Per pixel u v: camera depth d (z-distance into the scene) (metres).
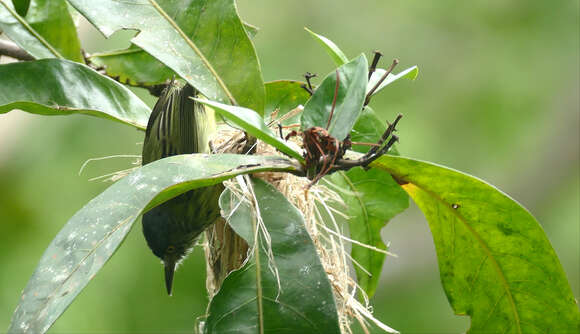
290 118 1.61
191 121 1.67
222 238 1.61
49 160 2.18
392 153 1.62
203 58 1.54
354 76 1.51
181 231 1.73
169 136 1.67
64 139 2.20
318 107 1.51
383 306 2.40
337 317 1.51
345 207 1.65
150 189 1.49
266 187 1.54
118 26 1.54
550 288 1.57
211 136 1.64
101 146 2.19
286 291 1.52
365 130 1.62
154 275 1.99
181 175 1.49
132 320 1.93
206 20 1.55
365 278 1.66
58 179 2.16
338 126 1.50
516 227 1.55
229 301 1.52
